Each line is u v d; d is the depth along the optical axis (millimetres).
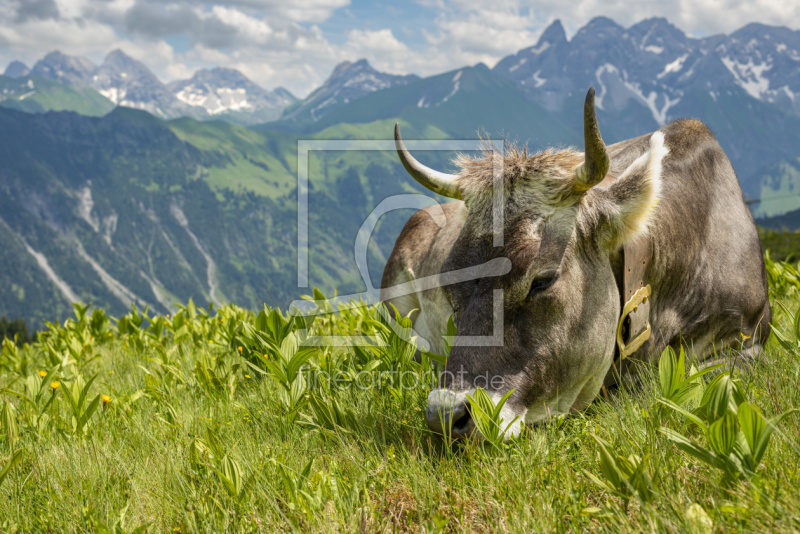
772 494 2439
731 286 4918
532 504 2787
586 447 3328
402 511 3018
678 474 2885
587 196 3752
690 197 4801
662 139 3920
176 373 5211
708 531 2297
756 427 2492
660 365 3328
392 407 4211
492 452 3324
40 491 3357
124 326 9109
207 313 9281
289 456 3539
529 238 3553
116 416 4551
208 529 2811
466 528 2766
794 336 3977
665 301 4566
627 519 2484
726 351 5051
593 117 3326
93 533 2867
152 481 3334
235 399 4871
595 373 3941
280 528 2814
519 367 3523
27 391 4793
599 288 3818
